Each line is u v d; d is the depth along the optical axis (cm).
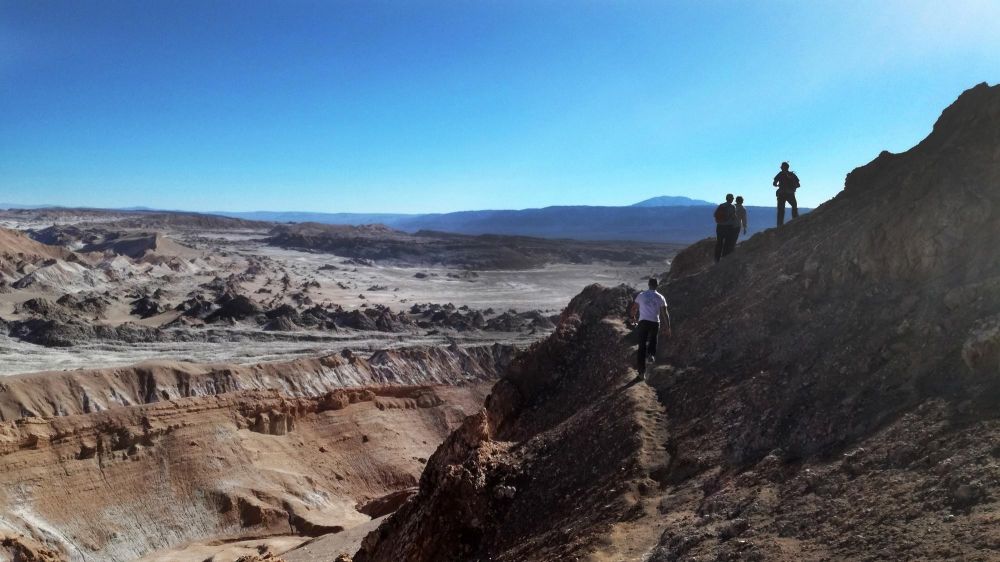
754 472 957
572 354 1877
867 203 1542
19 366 6462
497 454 1494
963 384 877
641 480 1108
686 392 1332
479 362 8075
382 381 7206
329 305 11231
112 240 19575
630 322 1847
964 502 666
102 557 4325
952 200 1170
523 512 1290
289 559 3416
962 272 1084
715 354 1414
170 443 5153
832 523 745
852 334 1147
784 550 728
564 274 17738
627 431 1267
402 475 6128
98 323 8000
